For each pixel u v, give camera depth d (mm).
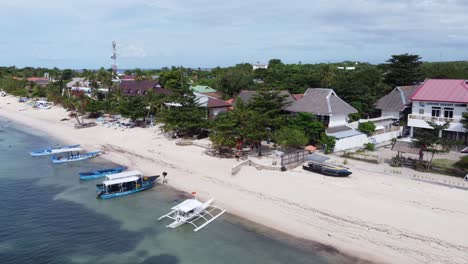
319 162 50250
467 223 32531
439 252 28984
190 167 52250
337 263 28812
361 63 193500
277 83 99688
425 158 52719
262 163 50312
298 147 55250
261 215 37000
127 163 56719
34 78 187125
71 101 106250
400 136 68750
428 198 37844
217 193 42844
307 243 31812
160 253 31125
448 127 53188
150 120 84562
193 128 68688
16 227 36125
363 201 37812
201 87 107375
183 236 33875
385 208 36062
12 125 94375
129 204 41500
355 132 61188
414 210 35344
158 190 45406
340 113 62094
